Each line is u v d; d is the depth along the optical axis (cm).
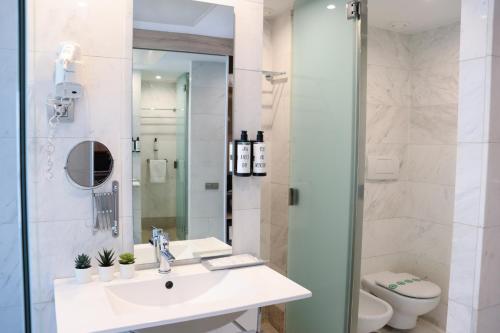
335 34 201
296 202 238
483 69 149
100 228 157
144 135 164
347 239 195
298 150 235
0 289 138
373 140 291
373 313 265
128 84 159
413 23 276
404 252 310
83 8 150
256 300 135
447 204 278
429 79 289
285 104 250
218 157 181
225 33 179
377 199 296
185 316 122
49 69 145
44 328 150
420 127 297
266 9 246
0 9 131
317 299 219
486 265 153
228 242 185
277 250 262
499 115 151
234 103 183
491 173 150
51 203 149
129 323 115
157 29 164
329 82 206
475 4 151
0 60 133
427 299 261
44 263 149
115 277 153
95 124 155
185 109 172
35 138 145
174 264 173
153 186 167
